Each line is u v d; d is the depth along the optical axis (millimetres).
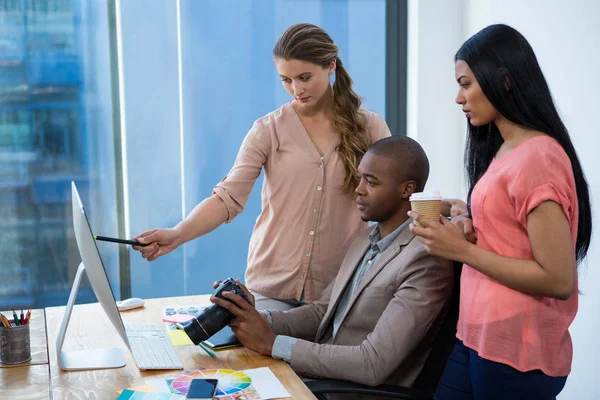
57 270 3377
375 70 3705
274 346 1854
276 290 2410
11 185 3283
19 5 3189
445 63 3609
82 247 1705
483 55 1577
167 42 3381
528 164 1521
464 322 1671
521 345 1565
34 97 3258
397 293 1886
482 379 1626
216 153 3518
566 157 1542
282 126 2381
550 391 1606
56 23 3236
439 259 1870
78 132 3324
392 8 3662
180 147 3459
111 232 3412
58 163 3320
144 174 3422
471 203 1657
